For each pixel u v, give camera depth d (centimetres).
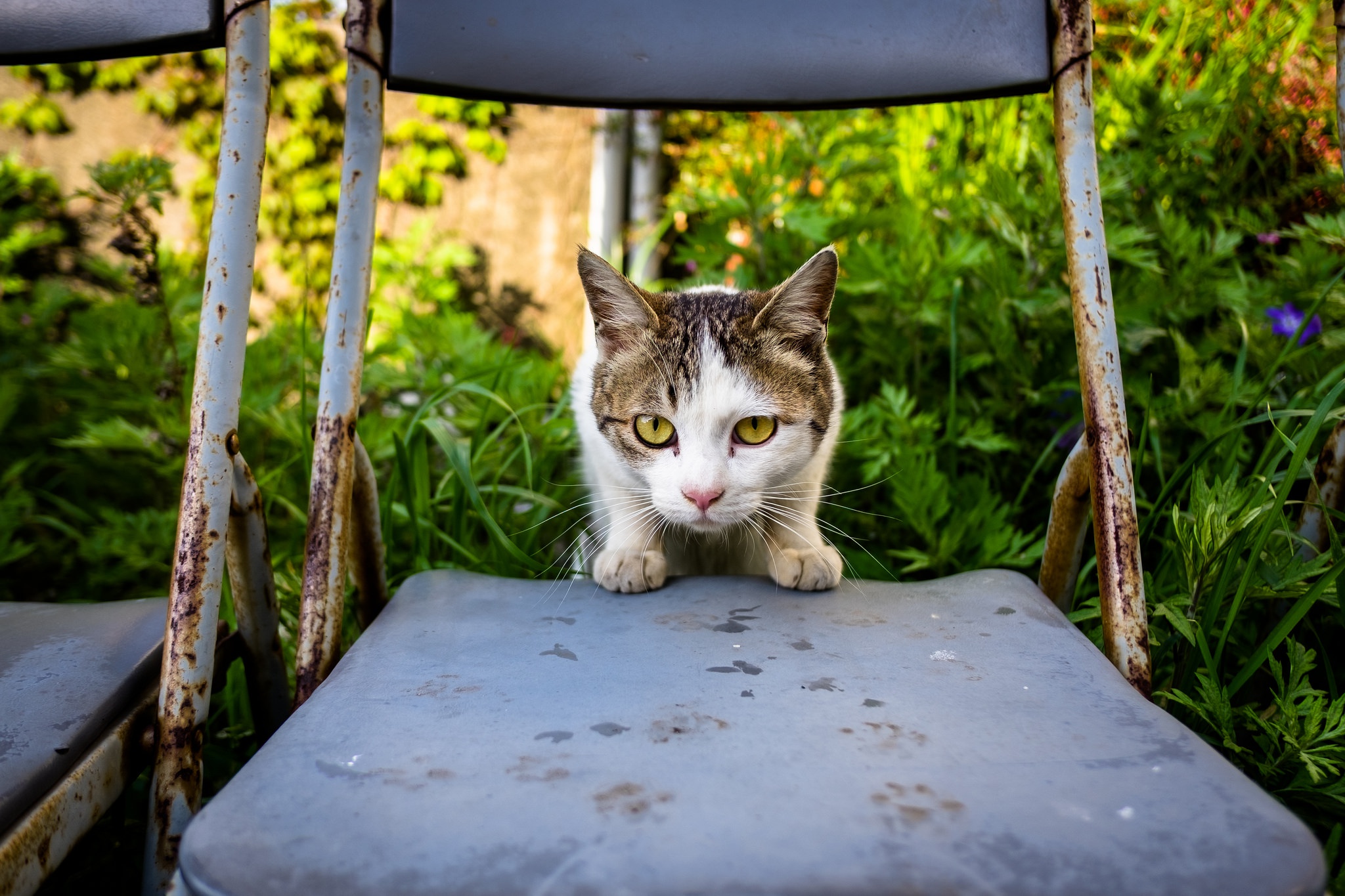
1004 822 79
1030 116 262
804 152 275
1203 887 70
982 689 105
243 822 80
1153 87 229
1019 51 134
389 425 245
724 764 89
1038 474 228
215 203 121
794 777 86
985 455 228
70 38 127
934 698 103
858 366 258
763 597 138
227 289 119
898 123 284
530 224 435
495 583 144
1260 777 127
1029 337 232
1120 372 125
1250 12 235
